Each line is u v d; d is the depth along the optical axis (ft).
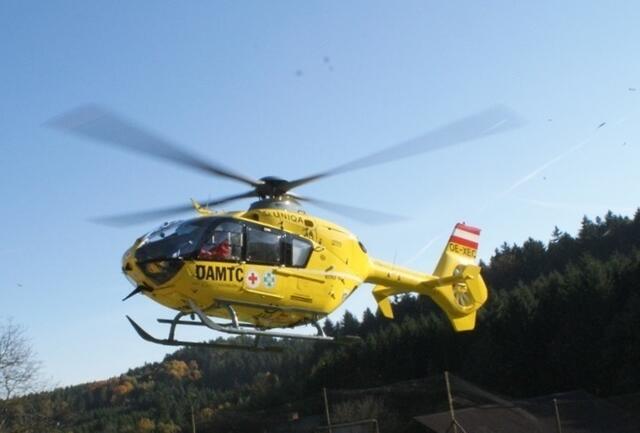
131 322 41.65
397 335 201.77
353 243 50.37
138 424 197.98
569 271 188.65
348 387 197.26
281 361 335.26
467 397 121.60
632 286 157.48
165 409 229.25
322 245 47.60
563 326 161.27
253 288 42.93
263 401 212.43
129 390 379.96
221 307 42.70
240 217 43.98
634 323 138.31
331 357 209.56
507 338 169.78
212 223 42.04
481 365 168.76
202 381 380.17
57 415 114.83
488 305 199.21
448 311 63.05
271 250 44.01
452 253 65.72
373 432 95.20
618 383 135.33
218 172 44.09
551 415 88.99
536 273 328.29
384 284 56.13
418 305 302.25
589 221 352.28
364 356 204.74
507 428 84.74
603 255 308.19
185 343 43.37
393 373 195.83
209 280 41.24
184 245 41.04
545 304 169.27
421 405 123.13
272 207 46.57
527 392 161.17
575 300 163.32
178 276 40.81
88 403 374.22
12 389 107.96
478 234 68.23
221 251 41.68
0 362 107.96
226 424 110.83
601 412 88.28
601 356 144.66
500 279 341.21
